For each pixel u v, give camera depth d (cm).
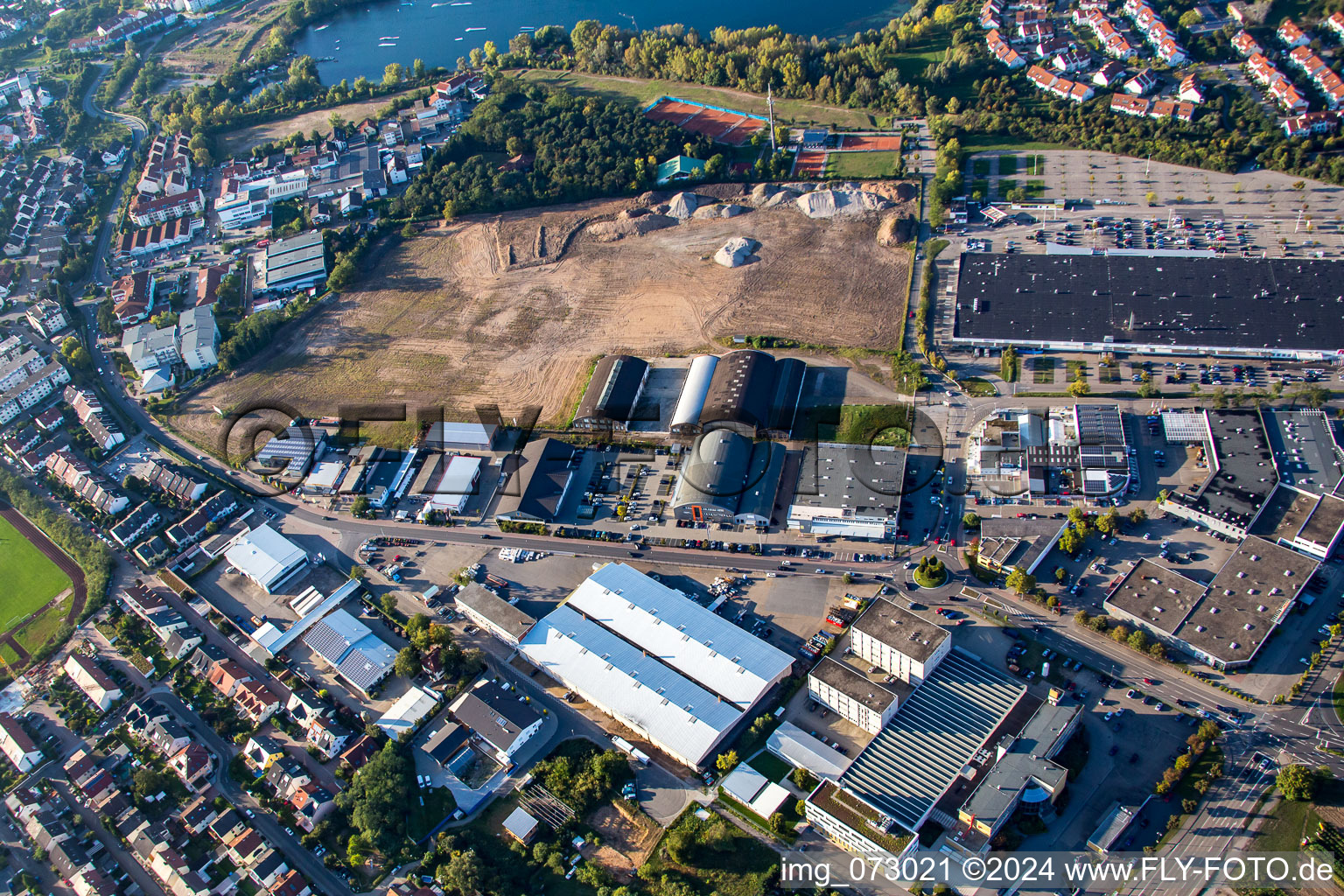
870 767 19138
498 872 18475
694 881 18062
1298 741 19050
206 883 18988
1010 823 18375
